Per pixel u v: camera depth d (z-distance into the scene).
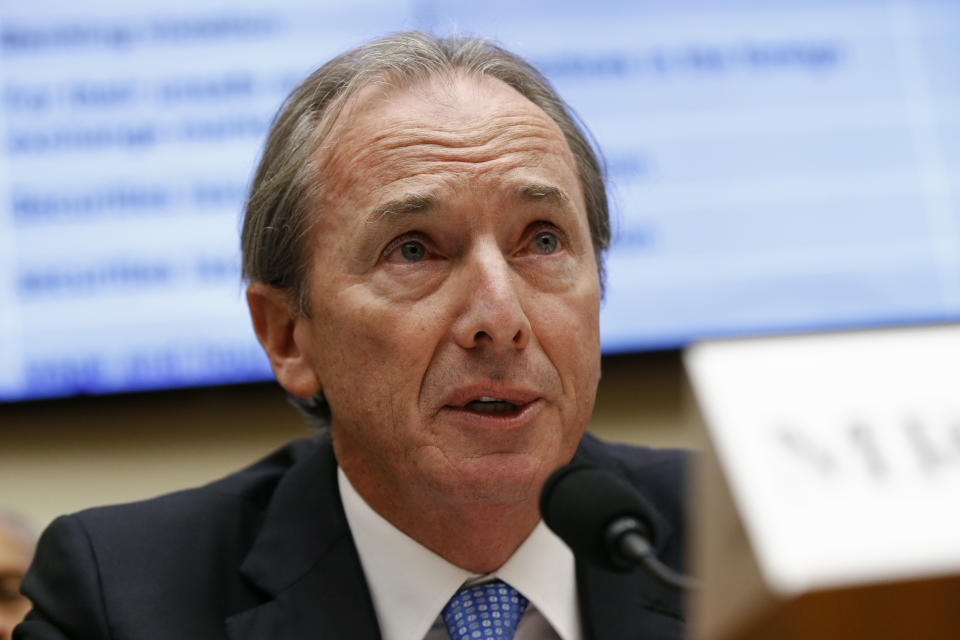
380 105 2.89
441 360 2.70
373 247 2.76
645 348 5.38
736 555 1.24
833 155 5.61
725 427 1.31
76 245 5.10
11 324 5.03
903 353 1.37
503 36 5.48
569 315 2.80
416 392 2.72
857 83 5.67
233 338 5.17
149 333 5.11
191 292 5.16
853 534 1.19
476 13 5.47
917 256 5.57
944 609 1.16
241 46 5.31
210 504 3.19
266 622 2.82
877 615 1.16
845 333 1.40
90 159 5.16
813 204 5.57
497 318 2.63
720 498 1.28
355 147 2.86
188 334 5.14
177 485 5.15
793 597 1.15
